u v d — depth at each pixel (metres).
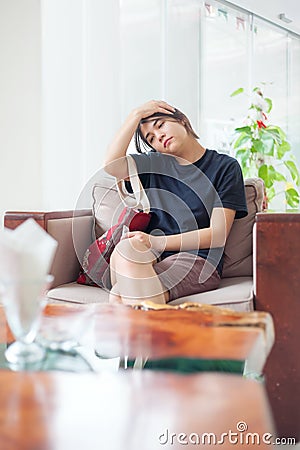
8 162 2.89
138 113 2.13
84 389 0.85
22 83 2.92
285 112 4.84
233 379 0.87
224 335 1.07
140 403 0.79
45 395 0.83
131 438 0.69
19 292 1.02
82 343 1.05
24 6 2.92
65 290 1.96
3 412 0.76
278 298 1.68
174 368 0.91
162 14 3.55
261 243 1.69
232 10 4.10
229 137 4.10
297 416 1.67
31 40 2.94
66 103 3.04
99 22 3.13
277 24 4.57
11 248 1.00
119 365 0.97
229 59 4.12
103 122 3.16
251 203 2.25
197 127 3.81
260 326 1.13
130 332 1.11
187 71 3.74
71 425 0.72
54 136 3.01
